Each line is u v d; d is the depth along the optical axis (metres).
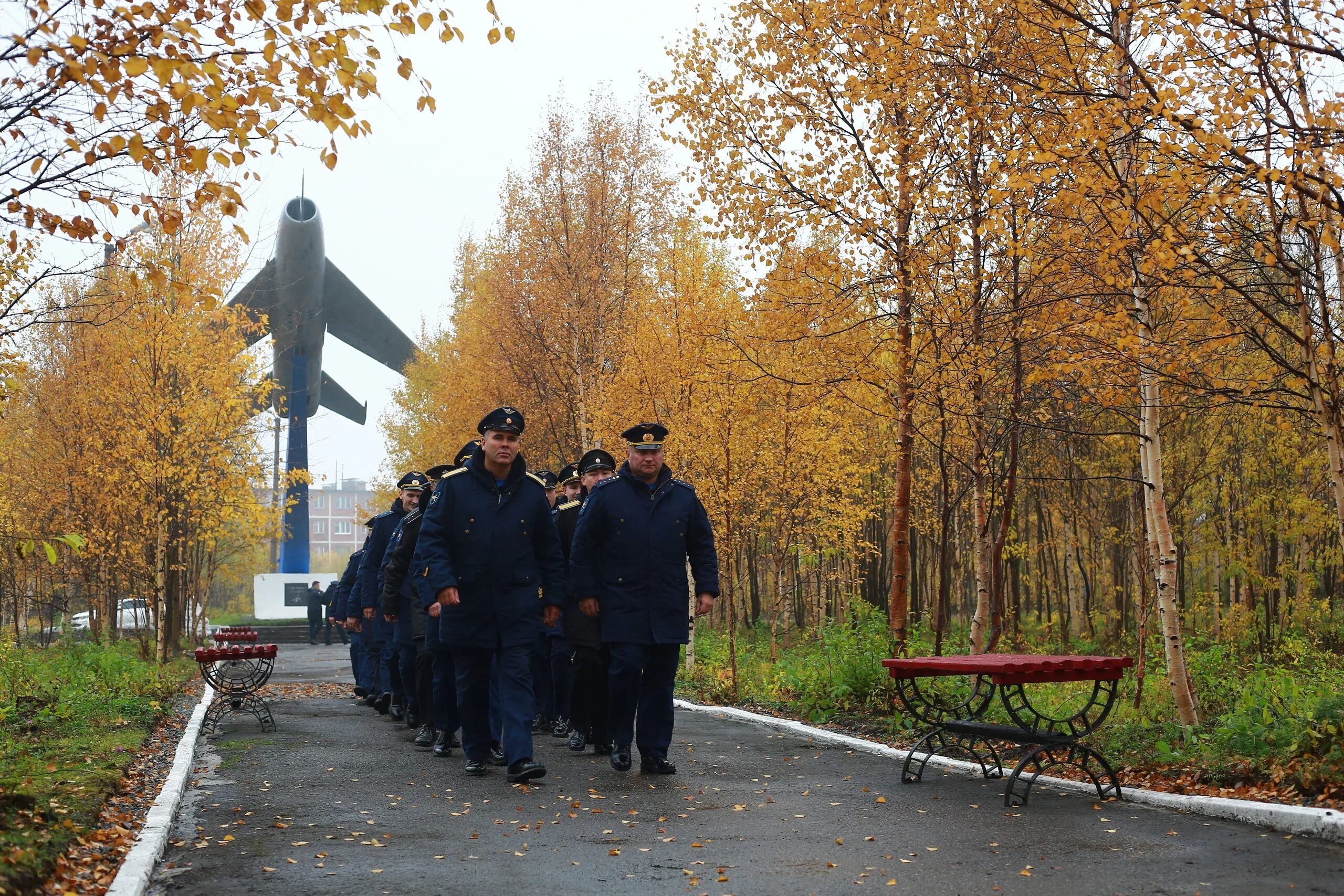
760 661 20.66
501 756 8.25
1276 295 8.05
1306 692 11.34
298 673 21.62
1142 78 7.12
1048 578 33.44
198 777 7.51
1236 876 4.50
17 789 6.17
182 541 22.73
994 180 9.95
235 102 5.30
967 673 6.81
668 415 18.34
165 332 20.30
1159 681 14.88
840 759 8.30
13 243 6.32
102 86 5.34
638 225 24.58
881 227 10.79
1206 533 24.33
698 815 6.04
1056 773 7.37
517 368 29.05
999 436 11.45
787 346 12.08
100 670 15.62
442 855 5.09
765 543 31.66
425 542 7.51
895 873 4.68
